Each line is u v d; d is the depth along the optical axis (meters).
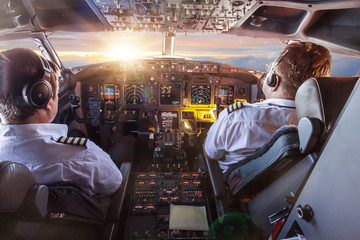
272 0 1.63
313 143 0.84
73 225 1.09
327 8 1.60
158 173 1.91
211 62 3.19
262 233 1.30
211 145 1.41
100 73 3.28
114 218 1.25
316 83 0.85
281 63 1.18
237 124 1.25
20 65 0.89
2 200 0.70
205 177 1.85
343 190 0.58
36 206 0.76
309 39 2.08
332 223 0.61
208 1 1.68
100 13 2.04
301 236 0.75
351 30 1.67
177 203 1.62
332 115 0.82
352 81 0.84
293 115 1.23
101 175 1.14
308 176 0.76
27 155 0.97
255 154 1.17
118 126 3.41
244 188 1.28
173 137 3.14
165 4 1.75
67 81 3.03
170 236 1.37
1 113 0.96
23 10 1.99
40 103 0.95
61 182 1.01
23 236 0.88
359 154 0.53
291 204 0.91
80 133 3.15
